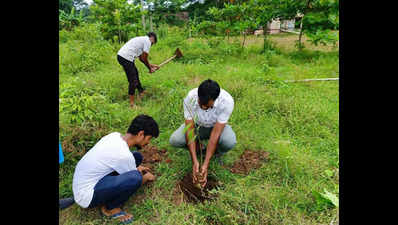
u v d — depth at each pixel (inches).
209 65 254.8
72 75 229.6
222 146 106.9
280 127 139.1
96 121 127.0
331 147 121.0
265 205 86.1
